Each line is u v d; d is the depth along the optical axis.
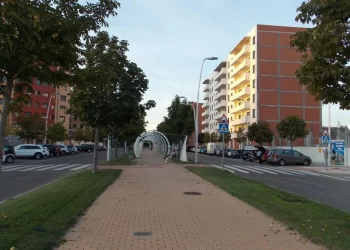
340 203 12.27
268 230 7.12
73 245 5.90
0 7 5.08
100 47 14.37
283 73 68.50
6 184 15.96
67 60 6.69
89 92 17.36
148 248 5.80
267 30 68.75
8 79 6.26
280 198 11.27
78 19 6.52
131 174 19.62
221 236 6.62
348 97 6.46
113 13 7.12
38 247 5.40
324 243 6.04
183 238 6.45
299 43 6.82
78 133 91.56
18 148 41.31
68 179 15.80
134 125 44.38
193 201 10.69
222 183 15.12
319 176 24.08
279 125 49.59
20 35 5.97
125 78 17.98
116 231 6.90
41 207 8.53
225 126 22.06
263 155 38.09
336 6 6.22
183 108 40.66
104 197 11.17
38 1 6.12
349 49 6.35
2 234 5.97
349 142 39.81
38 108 86.62
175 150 41.91
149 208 9.45
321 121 68.50
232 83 82.81
